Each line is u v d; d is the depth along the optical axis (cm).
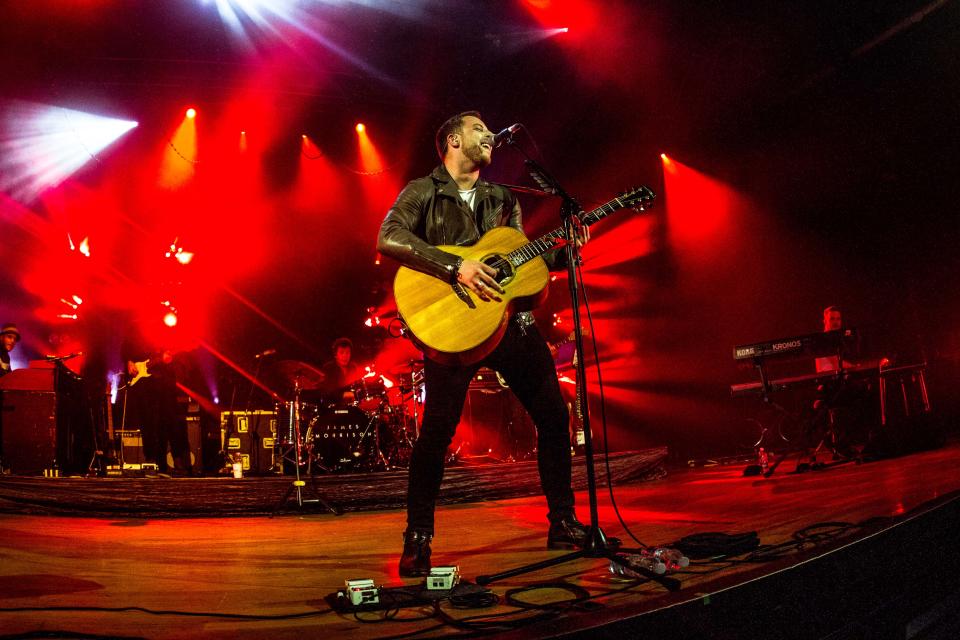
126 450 751
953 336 941
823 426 763
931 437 698
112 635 202
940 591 289
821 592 229
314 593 255
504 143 309
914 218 958
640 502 481
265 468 738
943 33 810
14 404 646
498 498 578
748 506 420
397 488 554
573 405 831
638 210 302
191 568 308
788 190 1038
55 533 420
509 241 306
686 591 203
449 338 287
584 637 173
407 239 292
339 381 824
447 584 237
